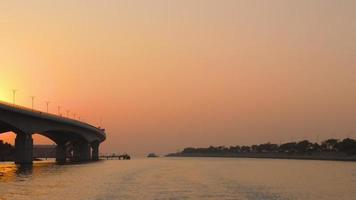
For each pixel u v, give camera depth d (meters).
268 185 86.44
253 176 114.00
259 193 70.00
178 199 59.59
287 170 152.62
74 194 64.69
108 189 72.25
